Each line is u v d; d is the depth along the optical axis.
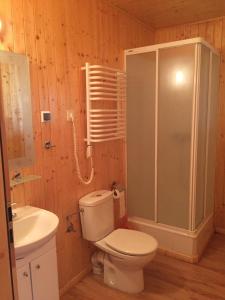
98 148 2.54
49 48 1.95
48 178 2.04
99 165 2.57
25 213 1.75
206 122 2.77
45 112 1.95
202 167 2.78
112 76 2.48
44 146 1.98
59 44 2.03
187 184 2.60
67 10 2.07
